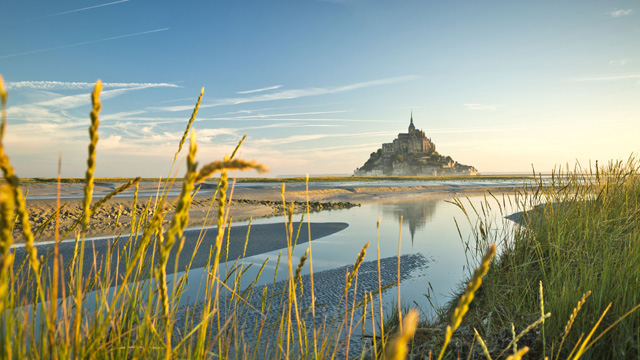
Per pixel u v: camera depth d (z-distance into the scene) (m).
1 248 0.72
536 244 4.98
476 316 4.39
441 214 24.59
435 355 3.58
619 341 2.91
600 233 4.80
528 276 4.87
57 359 1.10
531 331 3.58
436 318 5.55
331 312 6.58
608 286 3.48
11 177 0.72
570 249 4.75
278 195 37.16
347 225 19.62
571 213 5.44
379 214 25.31
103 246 11.96
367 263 11.38
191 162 0.77
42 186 37.50
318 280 9.41
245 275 9.57
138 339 1.48
